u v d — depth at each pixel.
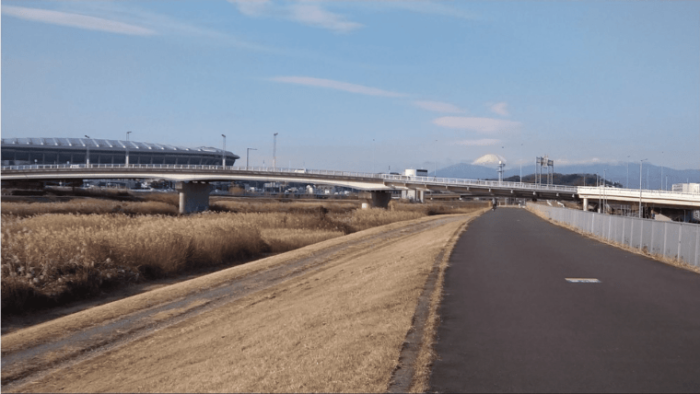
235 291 23.31
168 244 31.64
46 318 21.19
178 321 18.31
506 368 8.15
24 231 28.52
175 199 134.12
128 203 101.56
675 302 13.20
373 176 115.00
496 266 19.97
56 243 26.20
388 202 116.00
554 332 10.25
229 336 13.95
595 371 8.01
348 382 7.78
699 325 10.83
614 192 95.94
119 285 27.02
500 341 9.62
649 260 22.25
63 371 13.45
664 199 89.94
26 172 120.44
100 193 128.12
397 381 7.64
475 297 13.76
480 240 32.12
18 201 99.12
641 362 8.43
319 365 8.81
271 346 11.27
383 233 50.09
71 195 120.50
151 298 22.11
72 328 17.81
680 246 21.52
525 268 19.47
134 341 15.91
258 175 117.25
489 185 103.81
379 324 11.02
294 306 16.50
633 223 27.92
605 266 20.16
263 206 106.19
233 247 37.78
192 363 11.98
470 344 9.43
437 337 9.88
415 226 59.69
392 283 16.44
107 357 14.30
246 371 9.63
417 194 156.50
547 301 13.27
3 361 14.59
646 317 11.53
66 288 23.69
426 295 13.98
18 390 12.30
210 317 18.12
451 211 115.81
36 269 24.17
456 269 19.03
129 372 12.49
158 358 13.32
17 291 21.61
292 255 34.03
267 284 24.70
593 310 12.23
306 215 63.00
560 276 17.52
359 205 137.50
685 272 18.62
